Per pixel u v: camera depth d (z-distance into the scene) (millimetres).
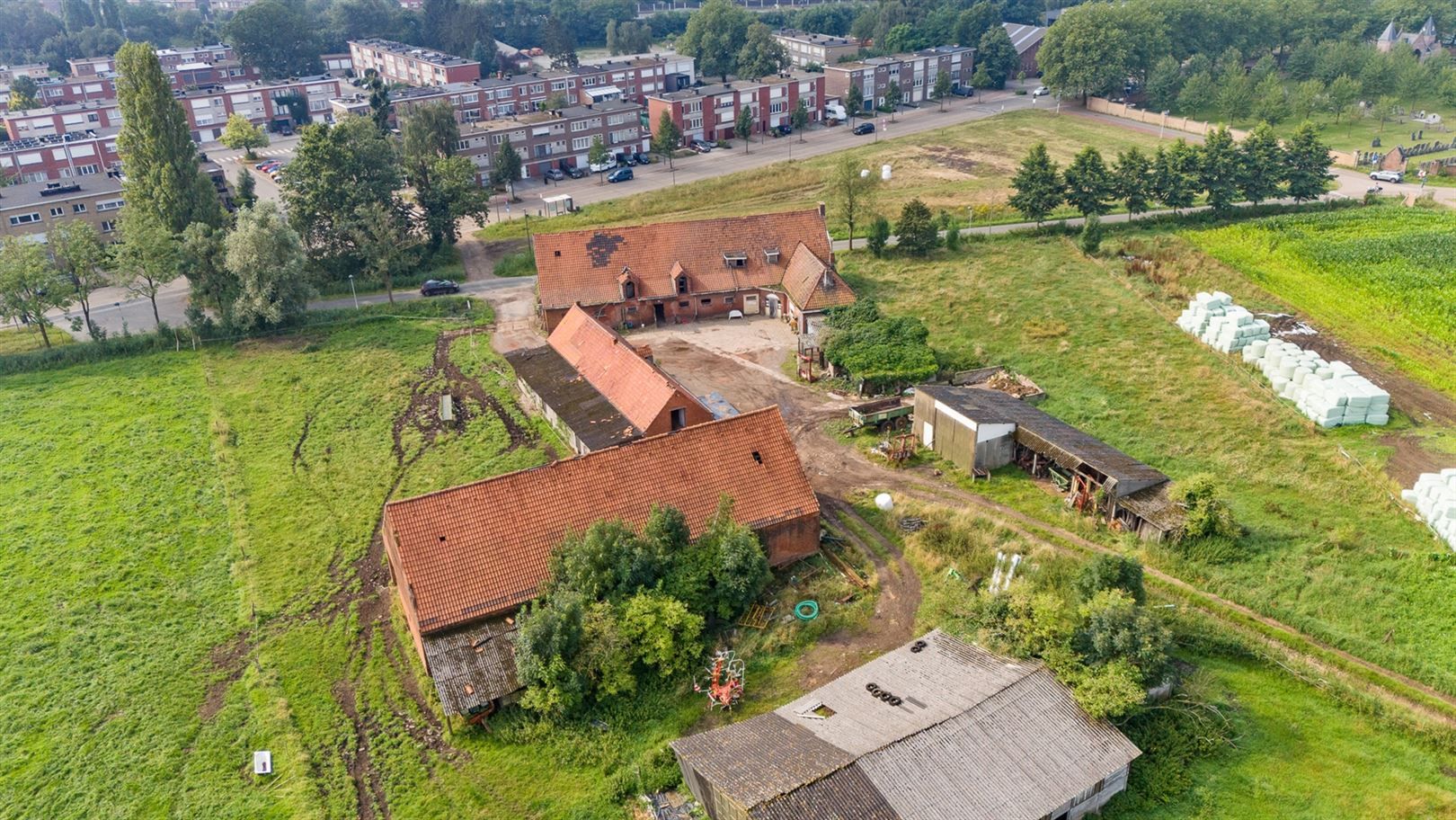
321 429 67250
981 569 48406
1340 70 162125
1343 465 56375
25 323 82812
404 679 43469
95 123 161500
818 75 167500
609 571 43156
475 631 42500
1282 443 59375
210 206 94062
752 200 122500
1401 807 34344
